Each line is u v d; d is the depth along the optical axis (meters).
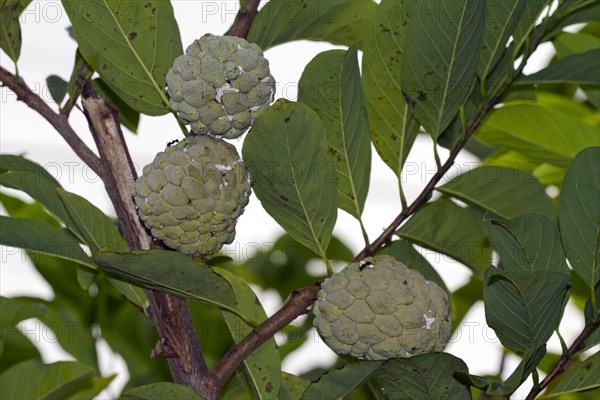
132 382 1.42
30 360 1.20
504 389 1.12
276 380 1.20
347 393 1.14
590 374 1.17
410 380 1.13
